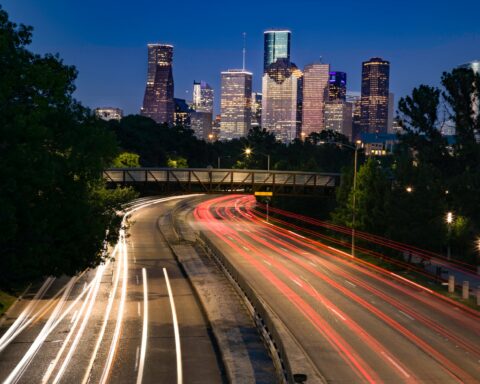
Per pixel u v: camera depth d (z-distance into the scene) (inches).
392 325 1332.4
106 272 2162.9
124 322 1432.1
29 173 1063.6
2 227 1024.9
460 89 2896.2
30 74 1123.9
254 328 1358.3
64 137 1266.0
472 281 1937.7
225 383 1015.0
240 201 5876.0
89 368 1081.4
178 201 5561.0
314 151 7180.1
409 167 2215.8
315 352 1120.8
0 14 1147.3
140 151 6053.2
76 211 1285.7
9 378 1023.6
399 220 2161.7
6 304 1589.6
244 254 2556.6
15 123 1045.8
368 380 967.6
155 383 1006.4
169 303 1656.0
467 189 2294.5
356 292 1718.8
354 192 2463.1
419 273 2068.2
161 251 2748.5
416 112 2999.5
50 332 1331.2
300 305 1537.9
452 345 1175.6
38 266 1296.8
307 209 3764.8
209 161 7701.8
